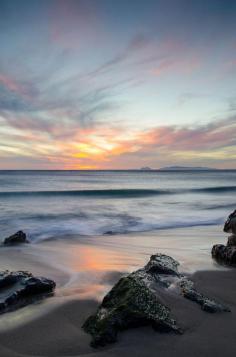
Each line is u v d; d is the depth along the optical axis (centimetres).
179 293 750
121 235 1708
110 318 555
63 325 599
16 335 561
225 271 981
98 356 493
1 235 1712
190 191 4891
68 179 9538
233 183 7794
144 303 589
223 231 1784
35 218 2266
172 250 1318
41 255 1241
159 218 2366
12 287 772
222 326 589
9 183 6806
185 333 559
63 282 884
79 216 2416
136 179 10512
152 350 506
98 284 862
